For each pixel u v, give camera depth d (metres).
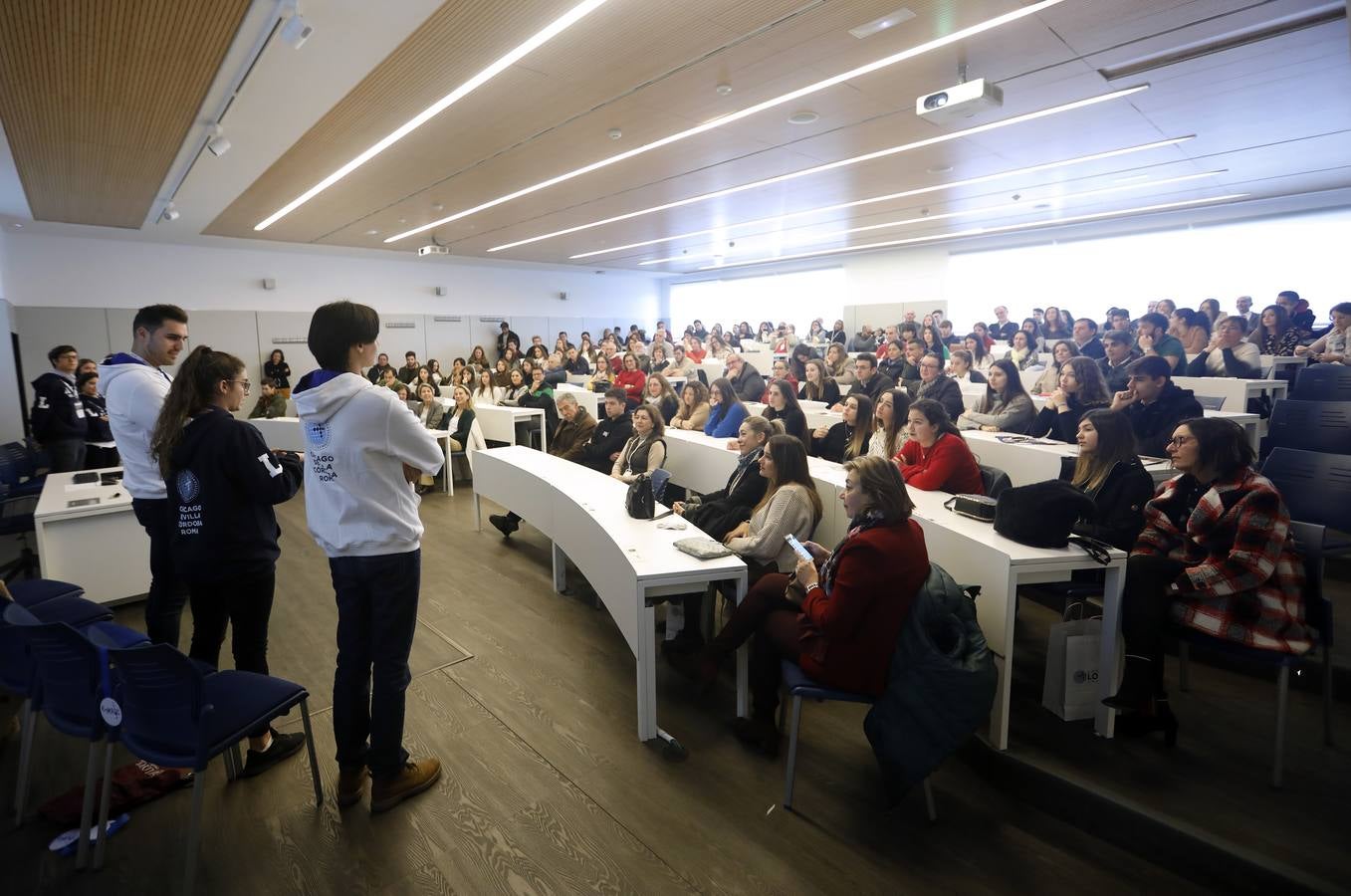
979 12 3.31
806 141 5.35
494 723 2.43
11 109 4.06
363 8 3.02
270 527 2.09
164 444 1.92
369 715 1.98
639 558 2.36
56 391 4.96
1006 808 2.00
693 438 4.79
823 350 10.38
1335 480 2.67
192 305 9.89
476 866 1.76
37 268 8.64
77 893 1.67
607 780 2.11
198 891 1.68
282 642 3.12
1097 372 4.02
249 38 3.28
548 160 5.69
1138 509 2.47
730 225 9.19
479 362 11.48
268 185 6.23
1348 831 1.72
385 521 1.81
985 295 11.36
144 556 3.50
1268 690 2.46
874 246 11.67
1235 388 4.54
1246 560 1.94
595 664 2.88
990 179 6.82
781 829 1.89
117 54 3.39
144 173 5.68
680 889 1.68
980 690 1.83
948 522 2.49
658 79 3.99
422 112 4.43
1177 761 2.03
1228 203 8.62
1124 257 9.87
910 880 1.71
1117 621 2.16
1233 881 1.63
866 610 1.91
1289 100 4.65
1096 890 1.68
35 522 3.14
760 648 2.26
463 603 3.57
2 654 1.93
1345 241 8.07
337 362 1.82
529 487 3.93
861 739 2.35
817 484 3.33
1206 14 3.39
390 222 8.25
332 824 1.91
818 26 3.38
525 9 3.12
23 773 1.93
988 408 4.82
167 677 1.57
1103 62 3.96
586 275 14.86
